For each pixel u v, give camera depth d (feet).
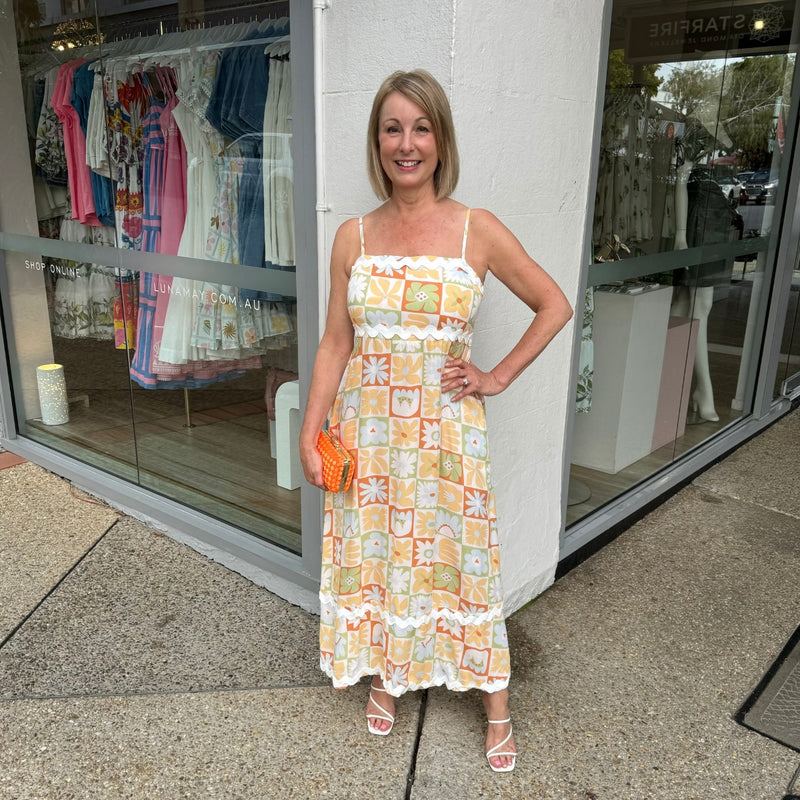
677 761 6.57
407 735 6.85
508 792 6.20
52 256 11.67
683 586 9.53
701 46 10.53
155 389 10.72
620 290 10.30
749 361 14.74
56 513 11.18
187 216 9.69
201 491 10.37
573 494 10.23
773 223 13.99
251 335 9.18
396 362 5.77
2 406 12.99
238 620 8.59
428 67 6.29
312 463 6.15
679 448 12.98
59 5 10.30
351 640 6.54
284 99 8.05
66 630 8.34
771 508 11.93
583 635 8.43
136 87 9.83
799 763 6.56
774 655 8.13
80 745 6.63
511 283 5.86
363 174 7.02
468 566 6.17
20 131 11.42
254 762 6.47
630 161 9.68
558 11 7.20
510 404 7.96
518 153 7.16
